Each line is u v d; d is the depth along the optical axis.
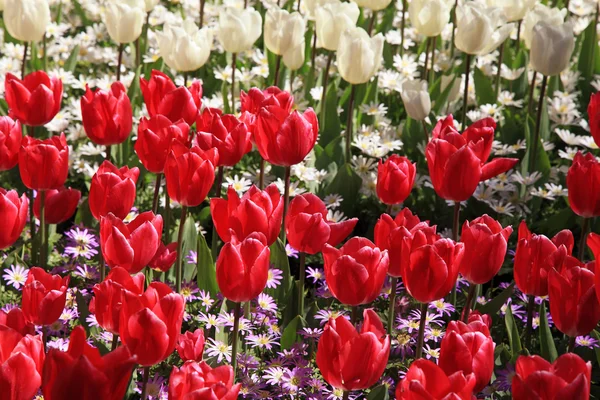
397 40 2.06
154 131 1.44
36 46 1.98
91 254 1.51
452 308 1.43
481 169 1.42
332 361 1.18
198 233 1.51
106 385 1.11
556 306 1.26
